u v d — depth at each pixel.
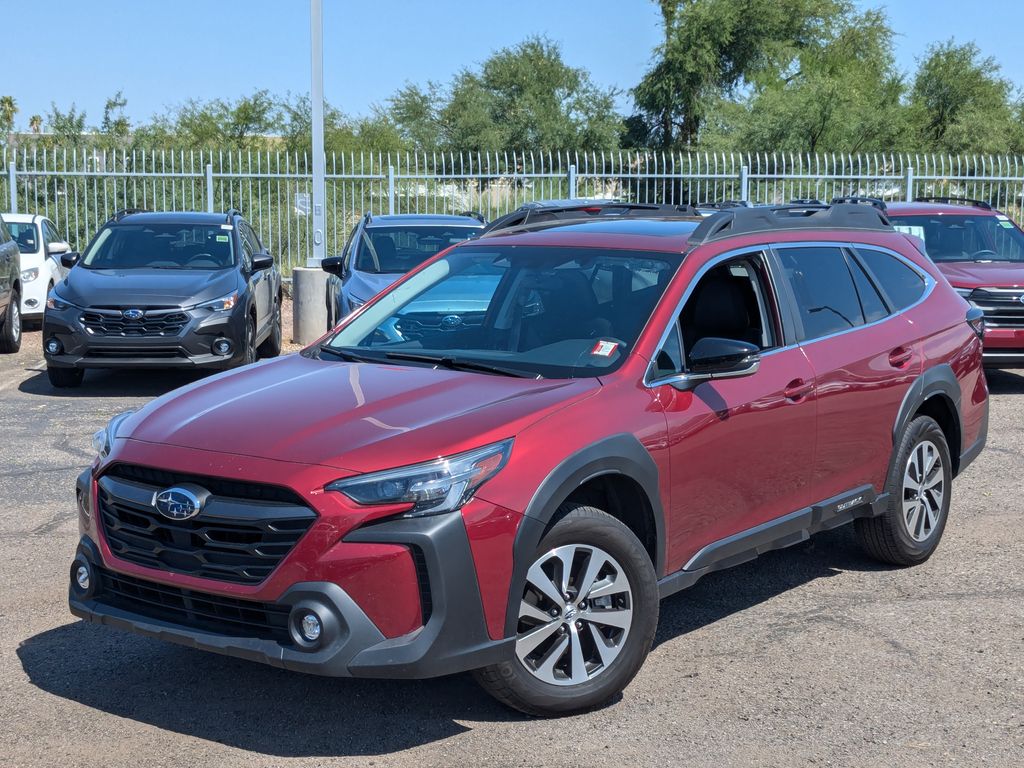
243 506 3.73
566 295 4.86
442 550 3.66
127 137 29.14
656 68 41.44
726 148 35.12
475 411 4.01
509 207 21.23
